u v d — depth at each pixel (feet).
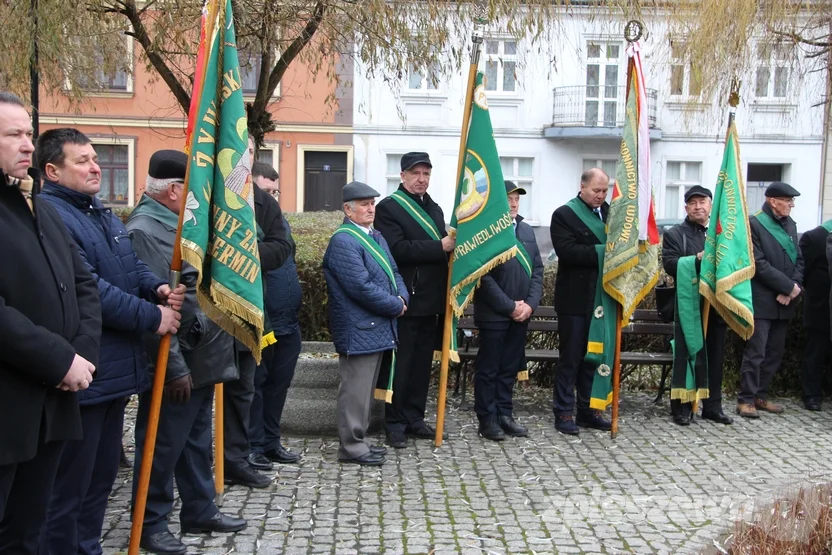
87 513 11.27
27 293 8.43
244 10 22.04
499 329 19.47
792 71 32.53
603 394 20.15
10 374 8.23
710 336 21.71
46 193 10.55
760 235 22.49
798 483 15.14
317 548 12.80
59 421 8.81
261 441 16.92
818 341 23.03
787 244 22.68
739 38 28.45
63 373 8.39
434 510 14.65
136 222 12.23
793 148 66.44
